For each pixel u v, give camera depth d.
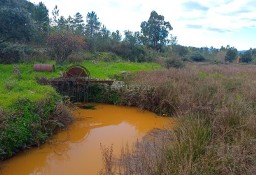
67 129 10.51
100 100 14.82
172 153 5.87
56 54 21.22
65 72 14.98
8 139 7.91
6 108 8.52
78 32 30.91
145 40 43.56
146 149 6.84
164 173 5.00
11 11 18.61
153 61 32.06
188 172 4.85
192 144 6.18
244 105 8.63
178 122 8.65
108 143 9.18
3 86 11.30
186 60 41.75
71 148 8.78
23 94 10.09
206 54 52.69
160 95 13.30
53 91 11.58
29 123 8.83
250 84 14.69
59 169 7.47
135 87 14.41
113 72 18.75
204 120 7.86
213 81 15.11
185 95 11.91
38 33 25.70
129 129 10.72
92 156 8.22
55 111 10.41
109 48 31.56
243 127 7.09
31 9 32.03
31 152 8.41
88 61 24.02
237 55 49.69
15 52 20.66
